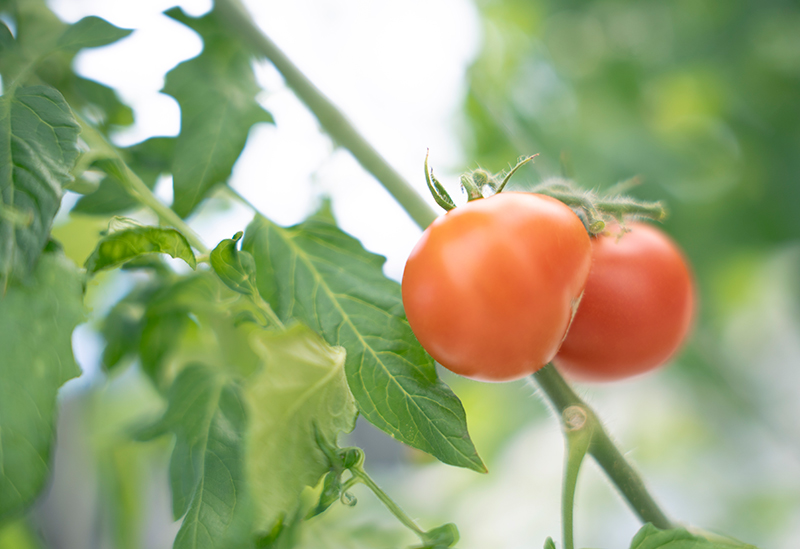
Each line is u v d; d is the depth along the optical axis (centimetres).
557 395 43
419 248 40
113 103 56
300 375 40
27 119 40
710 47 121
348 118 52
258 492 38
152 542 87
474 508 117
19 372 38
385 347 42
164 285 52
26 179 39
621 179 107
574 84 124
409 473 118
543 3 123
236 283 43
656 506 44
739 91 121
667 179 110
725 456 138
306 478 40
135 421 59
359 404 41
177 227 45
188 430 47
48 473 37
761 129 121
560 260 39
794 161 117
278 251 45
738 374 121
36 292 39
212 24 52
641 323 45
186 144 48
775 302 142
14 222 38
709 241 117
